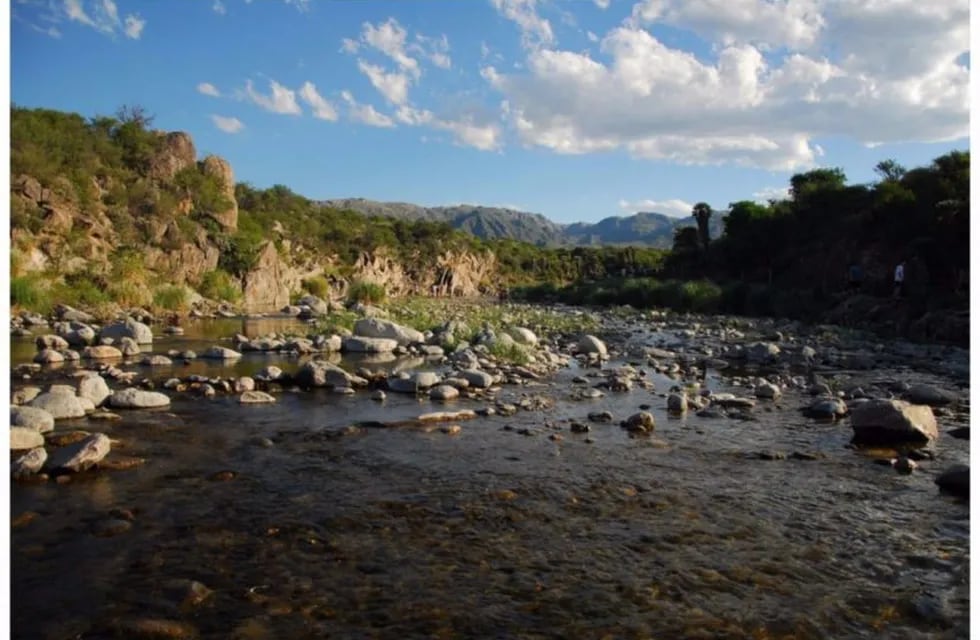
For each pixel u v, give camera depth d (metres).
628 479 6.76
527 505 5.99
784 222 52.06
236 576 4.52
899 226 37.59
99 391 9.59
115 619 3.92
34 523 5.29
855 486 6.63
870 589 4.48
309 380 11.69
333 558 4.83
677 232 71.19
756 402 11.08
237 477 6.59
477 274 107.75
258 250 45.22
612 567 4.77
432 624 3.97
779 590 4.46
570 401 10.91
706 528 5.52
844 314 30.78
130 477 6.46
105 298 28.80
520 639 3.83
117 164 41.03
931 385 13.12
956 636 3.92
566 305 56.88
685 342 21.81
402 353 16.88
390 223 104.38
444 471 6.93
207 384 11.33
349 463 7.16
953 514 5.87
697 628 3.98
